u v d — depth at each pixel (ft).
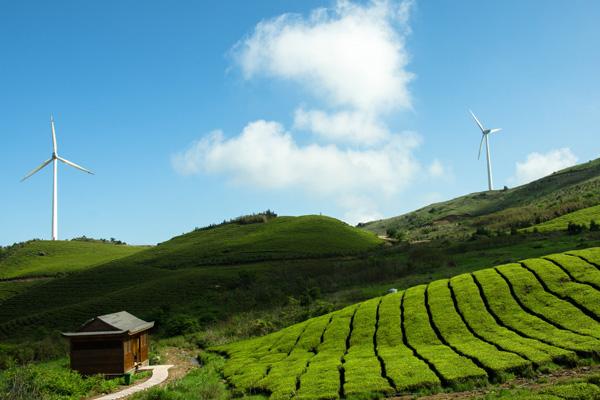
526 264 208.13
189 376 184.55
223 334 277.85
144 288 417.49
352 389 128.77
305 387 137.18
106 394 164.25
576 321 150.10
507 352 137.39
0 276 581.12
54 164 595.47
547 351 132.16
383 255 434.71
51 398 149.79
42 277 568.00
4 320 416.87
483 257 319.88
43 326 359.66
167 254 574.15
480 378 124.47
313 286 348.79
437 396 118.01
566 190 634.84
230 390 154.40
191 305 361.10
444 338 163.12
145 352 227.20
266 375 161.17
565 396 97.96
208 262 500.33
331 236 561.02
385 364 145.38
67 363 223.92
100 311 373.81
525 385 115.55
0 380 161.68
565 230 363.76
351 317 208.03
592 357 125.49
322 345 186.39
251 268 449.06
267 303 330.95
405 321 185.06
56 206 598.75
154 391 146.20
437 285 216.95
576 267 188.44
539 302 169.99
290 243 532.73
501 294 183.83
